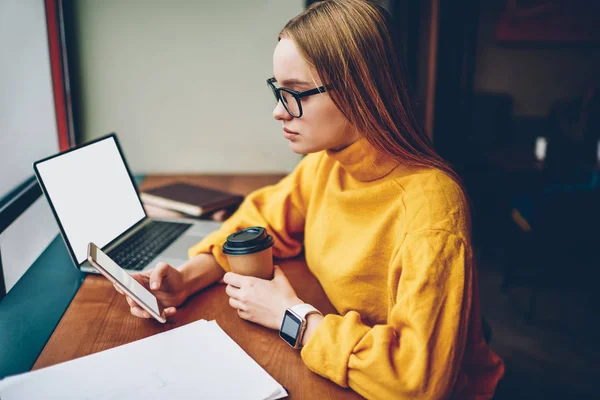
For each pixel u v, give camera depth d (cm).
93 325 93
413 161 89
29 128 160
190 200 160
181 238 137
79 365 79
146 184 189
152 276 97
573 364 226
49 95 180
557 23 407
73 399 71
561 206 262
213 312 98
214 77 199
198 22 192
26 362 82
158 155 205
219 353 83
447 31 336
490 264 325
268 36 196
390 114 87
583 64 421
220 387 75
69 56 187
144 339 86
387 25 86
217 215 155
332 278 99
